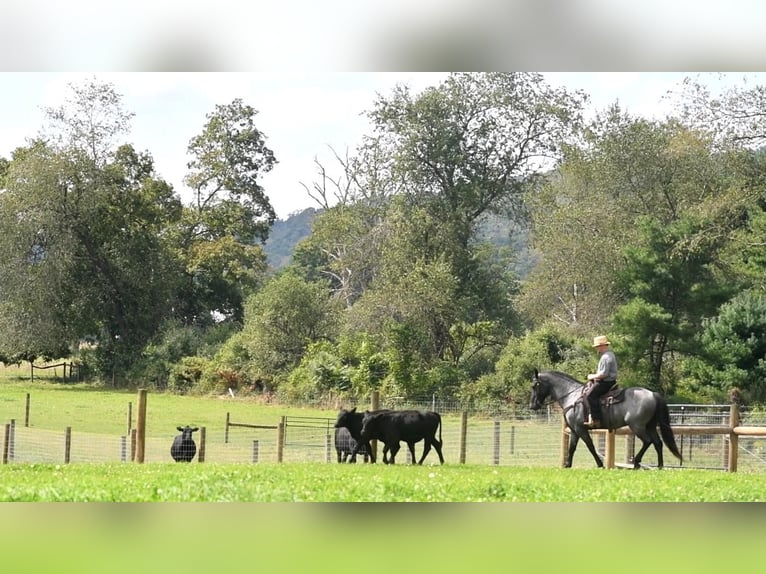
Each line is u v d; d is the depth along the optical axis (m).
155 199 81.31
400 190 77.81
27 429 42.34
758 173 58.66
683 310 52.88
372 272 77.62
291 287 65.31
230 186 97.38
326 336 65.56
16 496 15.59
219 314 91.62
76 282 75.88
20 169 72.62
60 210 73.12
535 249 68.69
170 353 72.44
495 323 64.44
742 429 25.34
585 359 55.59
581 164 70.31
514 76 75.56
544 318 69.69
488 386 55.91
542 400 25.00
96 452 33.53
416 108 76.88
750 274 53.56
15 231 70.88
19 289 70.94
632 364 51.88
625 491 17.44
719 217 55.09
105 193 74.56
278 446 28.17
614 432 24.17
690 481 19.72
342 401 56.06
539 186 78.00
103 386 71.69
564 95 76.25
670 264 52.44
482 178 77.94
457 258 74.38
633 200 68.88
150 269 78.56
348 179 83.38
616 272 57.56
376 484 17.31
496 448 28.64
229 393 63.72
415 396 56.22
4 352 73.00
